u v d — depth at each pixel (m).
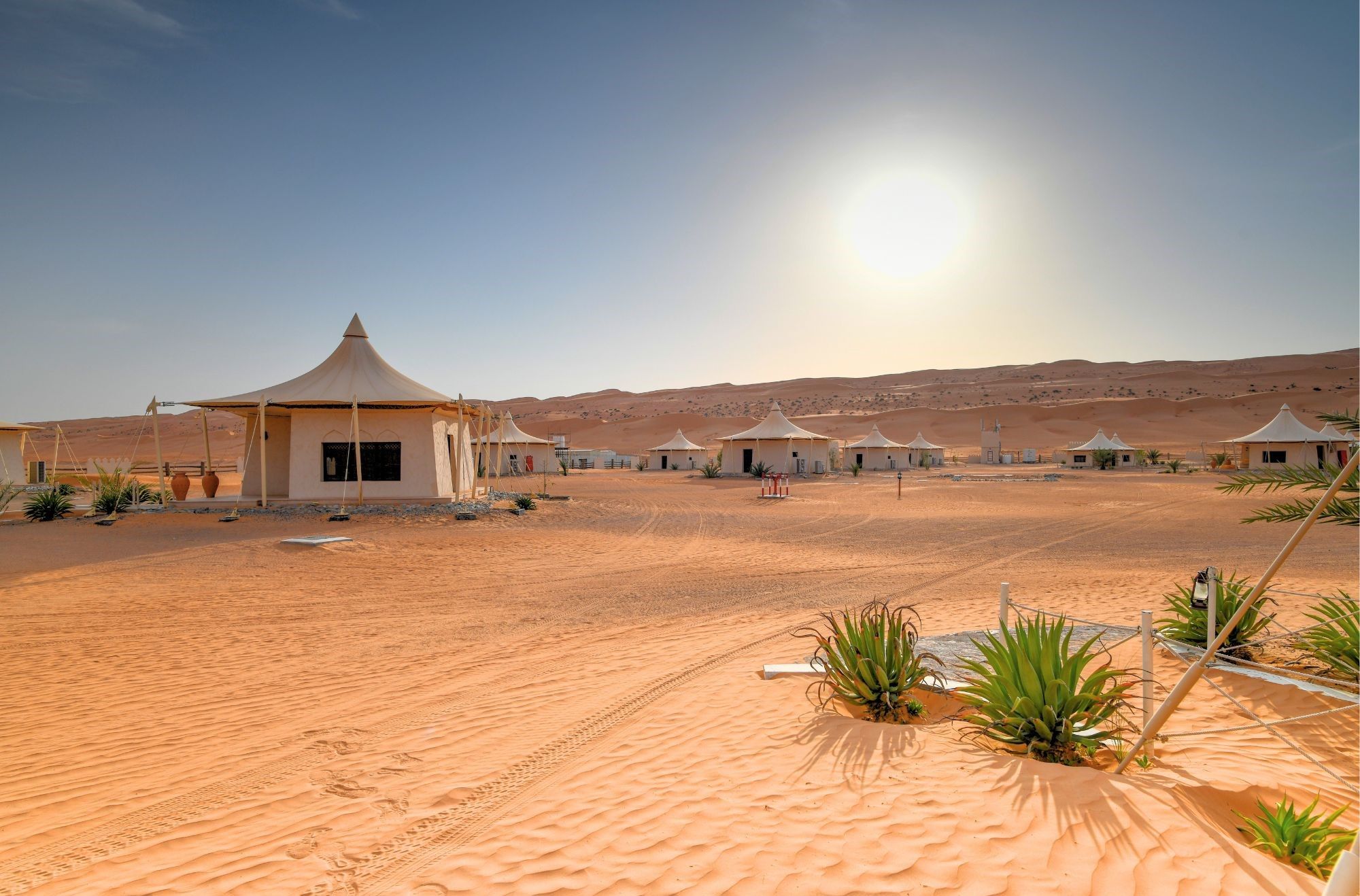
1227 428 101.06
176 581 13.19
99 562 14.90
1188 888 3.40
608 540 19.30
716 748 5.45
